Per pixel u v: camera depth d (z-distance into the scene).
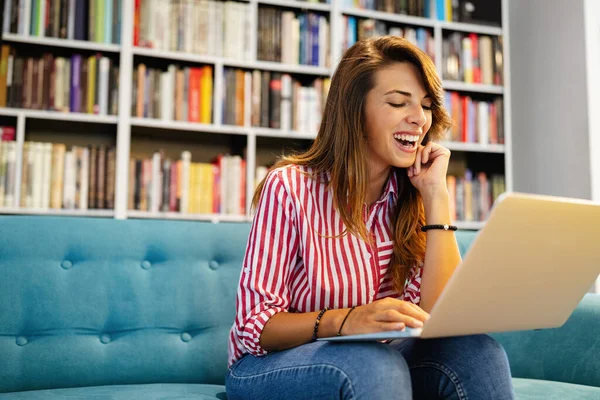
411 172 1.45
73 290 1.58
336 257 1.33
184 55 3.32
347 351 1.07
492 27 3.96
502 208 0.92
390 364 1.03
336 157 1.37
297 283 1.33
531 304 1.14
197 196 3.31
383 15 3.68
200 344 1.64
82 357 1.54
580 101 3.61
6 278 1.53
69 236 1.61
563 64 3.72
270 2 3.49
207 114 3.36
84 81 3.17
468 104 3.83
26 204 3.03
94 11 3.22
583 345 1.67
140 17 3.28
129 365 1.58
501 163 3.94
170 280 1.66
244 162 3.42
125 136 3.19
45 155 3.08
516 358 1.76
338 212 1.36
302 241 1.30
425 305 1.33
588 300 1.74
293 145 3.68
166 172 3.27
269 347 1.20
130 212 3.18
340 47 3.57
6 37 3.06
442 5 3.85
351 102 1.37
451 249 1.37
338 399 1.06
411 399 1.04
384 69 1.36
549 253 1.06
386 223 1.45
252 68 3.48
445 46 3.83
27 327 1.53
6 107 3.04
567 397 1.46
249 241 1.30
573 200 1.02
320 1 3.61
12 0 3.09
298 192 1.33
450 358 1.14
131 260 1.65
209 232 1.74
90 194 3.13
